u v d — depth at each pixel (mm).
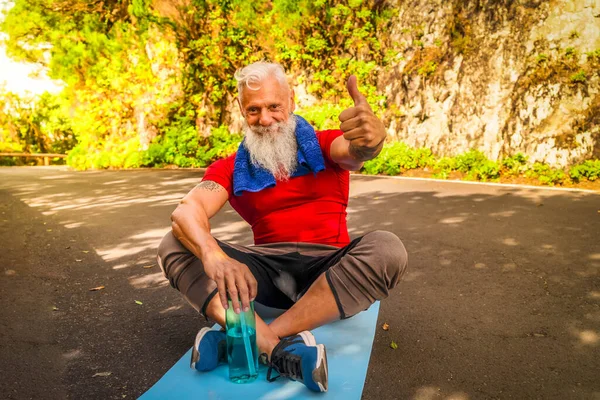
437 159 11797
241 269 1955
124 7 15078
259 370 2049
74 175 13219
